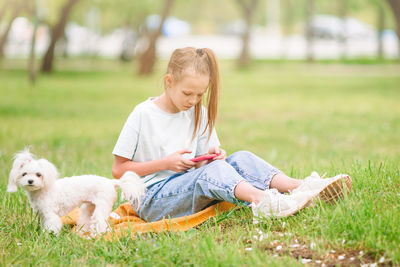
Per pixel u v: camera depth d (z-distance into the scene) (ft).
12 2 70.69
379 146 29.30
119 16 126.11
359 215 11.00
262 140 33.32
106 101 56.44
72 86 72.84
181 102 12.70
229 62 126.31
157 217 13.08
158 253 10.75
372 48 152.46
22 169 12.37
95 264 10.70
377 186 13.34
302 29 186.29
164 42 160.86
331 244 10.59
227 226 12.51
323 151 28.48
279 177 12.91
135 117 13.15
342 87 70.38
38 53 161.07
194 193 12.36
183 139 13.41
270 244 10.89
